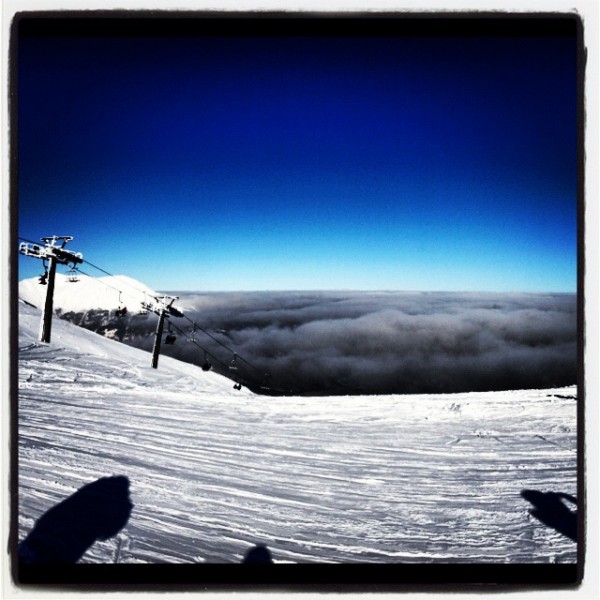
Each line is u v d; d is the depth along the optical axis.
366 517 5.93
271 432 10.23
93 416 10.51
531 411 12.68
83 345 23.20
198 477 7.05
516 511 6.16
